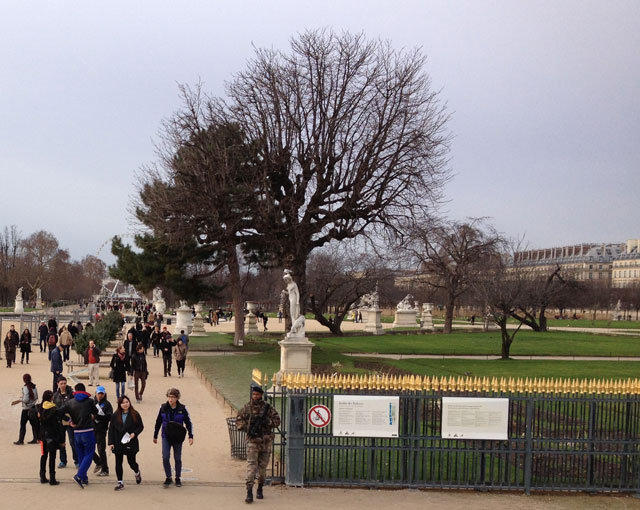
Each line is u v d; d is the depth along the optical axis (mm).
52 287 139500
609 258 188375
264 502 11375
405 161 36781
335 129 36250
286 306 40562
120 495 11633
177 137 40188
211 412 20891
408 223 37531
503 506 11633
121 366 21922
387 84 37312
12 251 135500
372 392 12641
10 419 19141
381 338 53625
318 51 36938
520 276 53000
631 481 12734
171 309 120250
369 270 58594
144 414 20453
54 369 25188
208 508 10961
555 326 78625
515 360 37312
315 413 12492
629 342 51438
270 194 37281
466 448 12656
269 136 37281
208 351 43094
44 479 12320
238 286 45531
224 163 37188
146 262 44688
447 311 62812
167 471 12266
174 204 38250
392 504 11477
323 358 34688
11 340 33375
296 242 36844
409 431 13078
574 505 11836
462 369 31953
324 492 12086
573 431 13539
